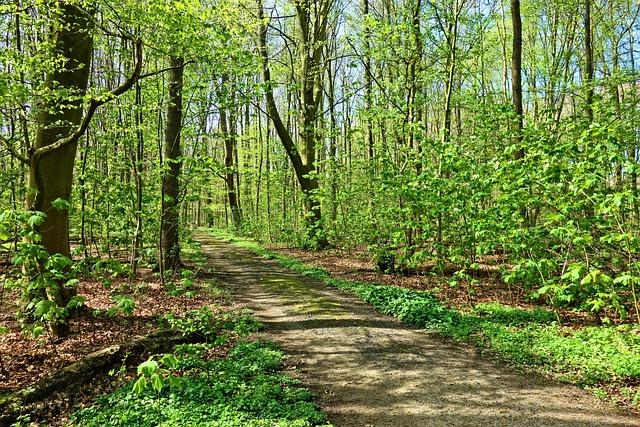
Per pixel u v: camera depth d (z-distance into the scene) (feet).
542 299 36.27
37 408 16.85
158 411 16.61
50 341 23.68
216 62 35.58
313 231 69.36
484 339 26.53
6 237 16.10
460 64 52.49
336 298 37.91
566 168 26.27
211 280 44.60
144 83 39.40
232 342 26.50
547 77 72.69
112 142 42.68
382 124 52.80
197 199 40.88
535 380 21.06
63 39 25.58
